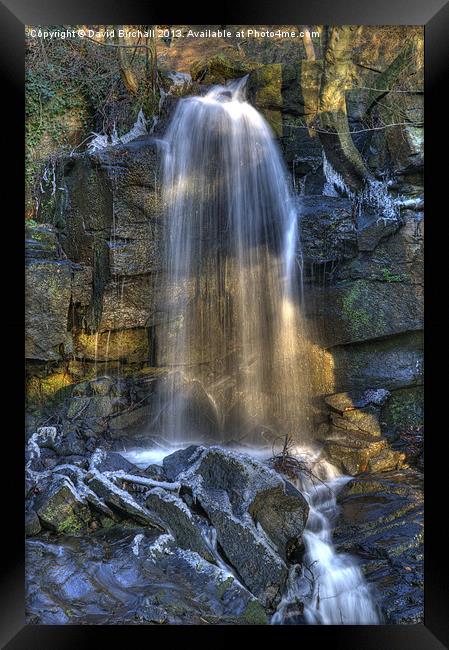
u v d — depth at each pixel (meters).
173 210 4.68
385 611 2.94
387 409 4.76
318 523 3.59
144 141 4.65
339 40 4.76
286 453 4.24
